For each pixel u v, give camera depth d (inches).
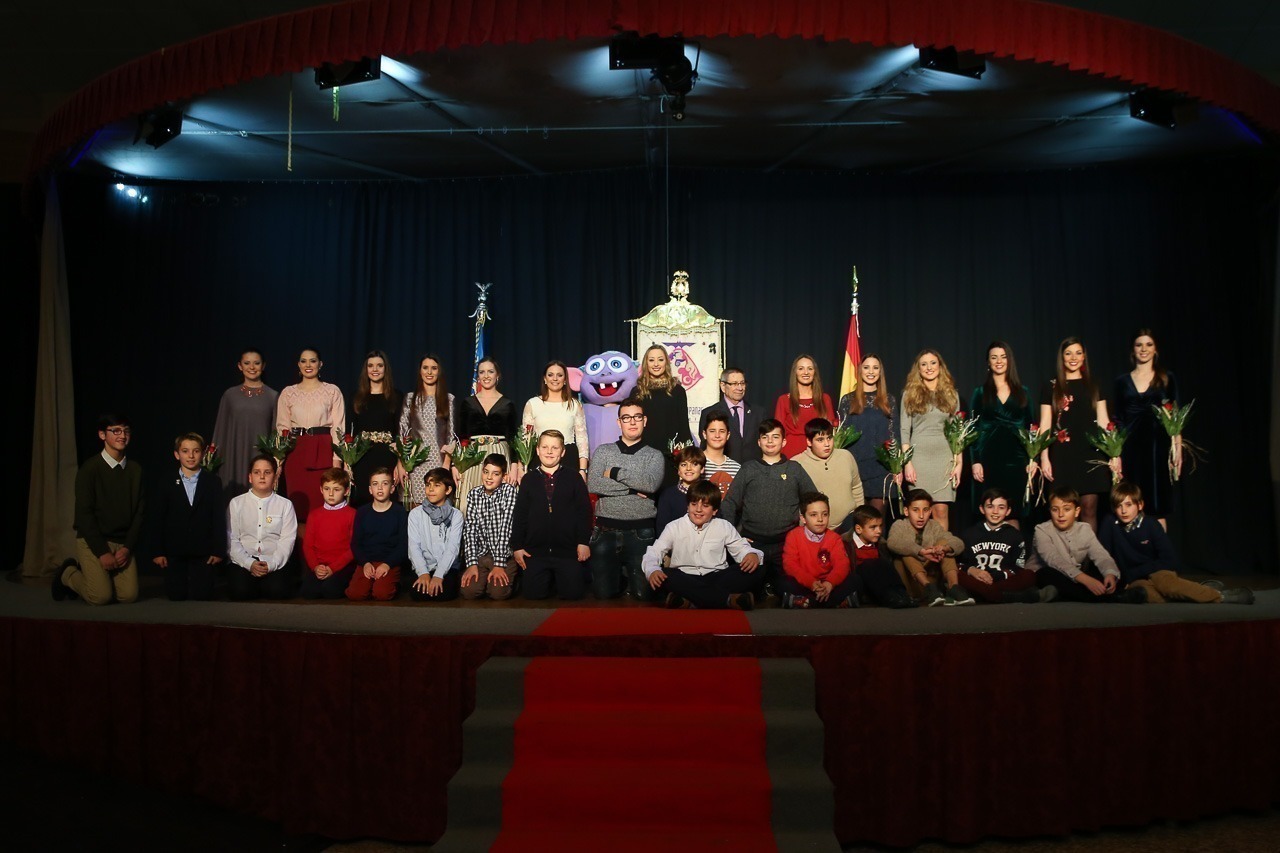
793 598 209.9
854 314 301.0
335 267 327.0
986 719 178.5
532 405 270.1
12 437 325.1
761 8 194.1
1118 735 182.9
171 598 228.7
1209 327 299.7
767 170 312.3
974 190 314.0
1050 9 205.2
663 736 162.9
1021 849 179.0
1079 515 256.4
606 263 319.0
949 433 249.8
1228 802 187.6
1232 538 294.7
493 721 165.3
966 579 220.5
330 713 181.9
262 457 237.6
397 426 273.1
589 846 148.8
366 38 201.0
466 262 325.1
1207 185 301.3
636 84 226.8
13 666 204.5
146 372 324.5
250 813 186.2
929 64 211.3
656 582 209.8
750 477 228.1
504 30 195.5
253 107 242.5
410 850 178.1
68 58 299.6
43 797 187.8
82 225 322.0
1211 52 224.4
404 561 239.6
